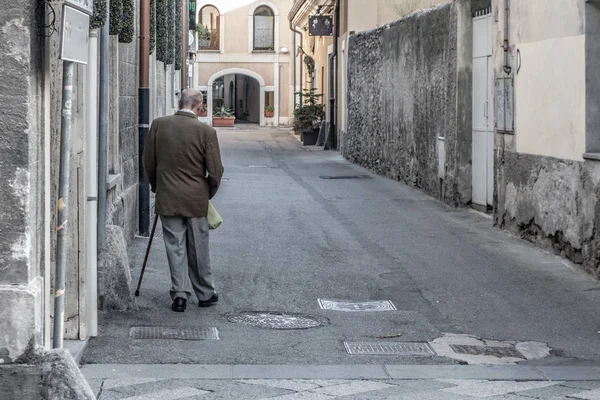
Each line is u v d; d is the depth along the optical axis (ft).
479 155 62.39
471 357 28.89
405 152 81.76
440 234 52.65
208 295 35.06
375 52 95.61
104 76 33.01
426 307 35.76
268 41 208.44
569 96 43.14
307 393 24.52
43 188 22.11
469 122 63.93
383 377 26.32
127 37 42.91
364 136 101.96
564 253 44.24
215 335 31.01
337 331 32.04
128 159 47.32
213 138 34.12
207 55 207.10
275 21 207.62
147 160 34.50
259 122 212.02
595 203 40.09
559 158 44.50
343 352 29.35
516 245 48.49
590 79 41.16
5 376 20.86
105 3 28.99
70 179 28.55
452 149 65.26
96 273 30.17
